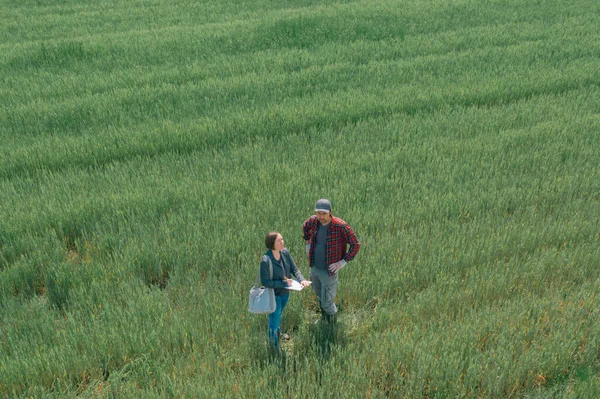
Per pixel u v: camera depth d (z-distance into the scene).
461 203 9.01
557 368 5.56
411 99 14.42
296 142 11.91
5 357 5.85
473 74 16.80
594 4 26.70
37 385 5.61
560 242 8.02
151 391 5.24
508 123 12.85
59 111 14.27
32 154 11.44
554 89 15.56
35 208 9.11
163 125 12.81
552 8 25.86
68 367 5.77
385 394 5.46
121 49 20.39
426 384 5.53
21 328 6.33
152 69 18.38
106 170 10.80
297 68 18.23
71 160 11.45
